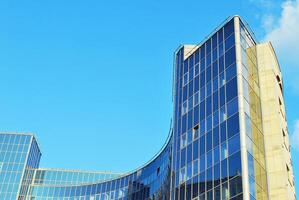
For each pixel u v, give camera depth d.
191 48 65.56
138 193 88.00
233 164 45.53
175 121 59.38
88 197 105.31
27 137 122.75
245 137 46.53
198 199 47.75
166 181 74.06
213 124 51.56
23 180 115.50
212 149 49.59
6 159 117.38
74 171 138.50
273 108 52.38
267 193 46.25
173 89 64.88
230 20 58.06
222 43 57.44
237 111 48.84
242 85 50.97
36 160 128.50
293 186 53.00
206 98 55.22
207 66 58.28
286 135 55.28
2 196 111.19
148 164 88.44
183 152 54.31
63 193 114.19
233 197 43.44
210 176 47.72
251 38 58.25
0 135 121.69
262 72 55.88
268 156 49.22
